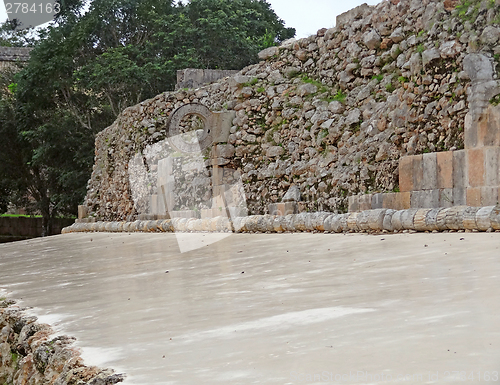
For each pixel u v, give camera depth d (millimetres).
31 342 4340
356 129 13086
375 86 13047
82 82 32250
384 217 9227
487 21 9797
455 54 10219
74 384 3098
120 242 14289
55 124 32219
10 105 36188
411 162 10141
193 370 2848
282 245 9227
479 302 3594
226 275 6590
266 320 3822
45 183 36875
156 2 34781
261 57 16859
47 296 6383
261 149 15867
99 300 5656
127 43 35250
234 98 16812
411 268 5422
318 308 4020
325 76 14945
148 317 4457
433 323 3189
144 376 2840
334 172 13117
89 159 31719
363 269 5770
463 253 5922
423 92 10805
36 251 14711
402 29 12664
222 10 32938
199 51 31734
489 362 2414
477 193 9094
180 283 6316
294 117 15133
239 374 2689
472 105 9281
